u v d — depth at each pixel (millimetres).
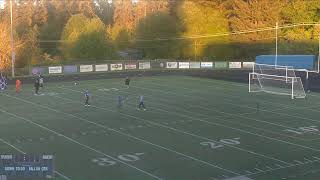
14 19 90750
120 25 113062
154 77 60125
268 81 48312
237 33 86938
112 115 33594
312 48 79625
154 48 91125
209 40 88250
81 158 22547
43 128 29328
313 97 42250
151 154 23297
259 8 85062
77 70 67250
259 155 23188
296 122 31109
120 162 21922
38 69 64625
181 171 20609
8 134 27625
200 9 89188
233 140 26203
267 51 85188
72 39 85938
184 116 33188
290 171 20625
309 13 82000
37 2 108125
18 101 40312
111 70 69750
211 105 37844
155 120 31766
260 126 29891
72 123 30828
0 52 74250
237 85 51438
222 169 20906
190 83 53375
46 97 42594
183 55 89250
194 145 25094
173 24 90688
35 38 88688
